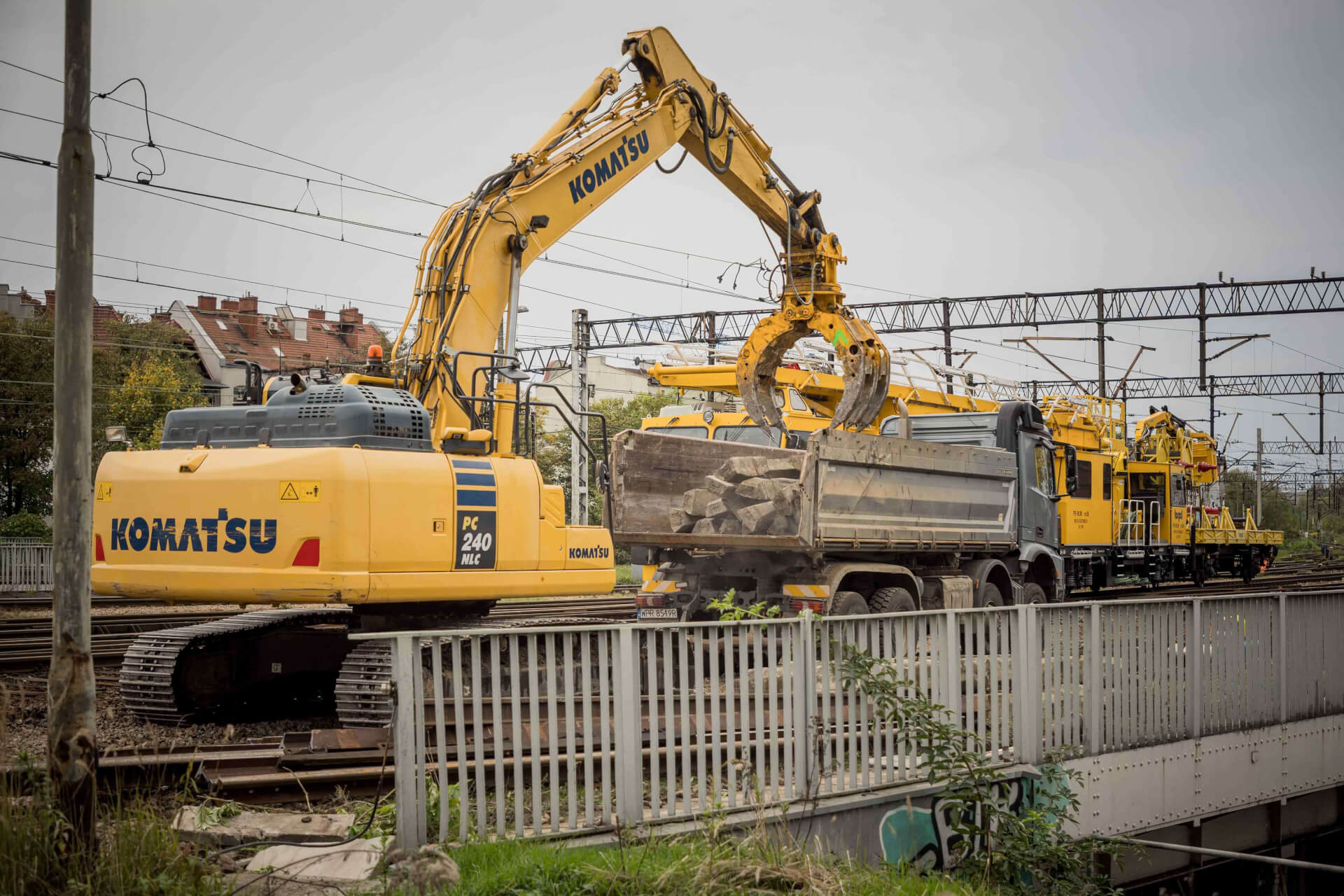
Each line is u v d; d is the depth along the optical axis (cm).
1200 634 941
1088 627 848
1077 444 2523
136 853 518
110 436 929
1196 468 3247
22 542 3005
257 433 899
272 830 606
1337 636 1096
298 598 827
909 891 606
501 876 524
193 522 859
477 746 575
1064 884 735
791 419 1747
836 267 1540
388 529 843
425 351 1025
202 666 940
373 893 517
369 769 712
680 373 1878
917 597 1358
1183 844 939
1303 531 8294
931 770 691
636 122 1254
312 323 5503
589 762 608
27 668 1184
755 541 1179
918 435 1764
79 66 531
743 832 633
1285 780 1014
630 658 616
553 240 1145
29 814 511
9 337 3862
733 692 654
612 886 527
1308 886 1093
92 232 534
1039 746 795
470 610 964
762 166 1464
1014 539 1593
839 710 689
